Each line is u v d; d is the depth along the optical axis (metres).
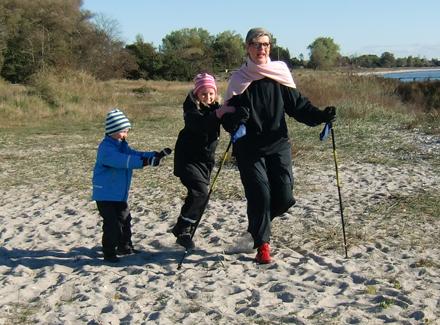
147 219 7.55
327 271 5.32
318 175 10.19
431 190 8.68
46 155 13.80
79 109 24.19
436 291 4.81
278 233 6.58
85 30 49.91
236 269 5.44
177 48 87.81
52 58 43.84
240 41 79.44
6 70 44.12
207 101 5.62
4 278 5.41
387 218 7.12
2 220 7.81
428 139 13.84
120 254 6.01
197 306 4.61
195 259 5.81
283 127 5.43
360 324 4.18
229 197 8.55
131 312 4.55
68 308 4.66
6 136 17.70
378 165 11.03
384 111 19.22
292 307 4.54
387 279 5.09
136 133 17.92
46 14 47.12
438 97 22.50
